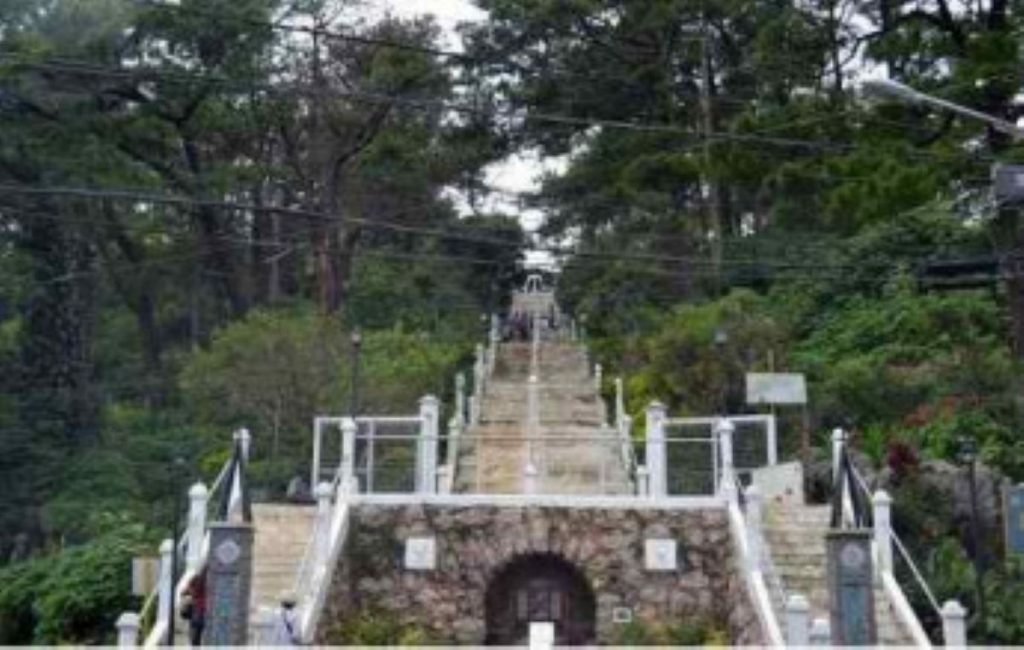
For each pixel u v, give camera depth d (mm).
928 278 38719
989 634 21969
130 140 48250
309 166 56219
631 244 50469
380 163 56812
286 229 56281
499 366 43969
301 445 35812
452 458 26562
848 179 28656
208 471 35906
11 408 42312
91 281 49062
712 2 46531
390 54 54344
